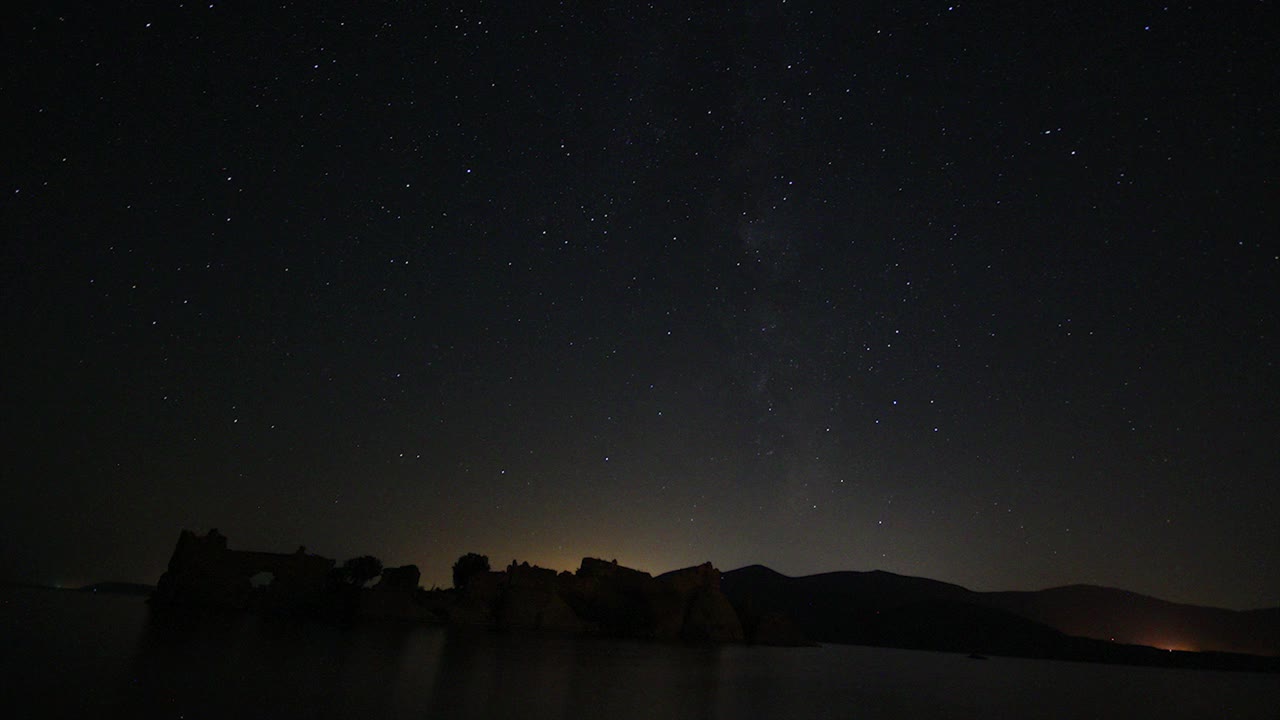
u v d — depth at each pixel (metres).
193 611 47.81
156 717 12.64
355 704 15.25
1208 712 26.47
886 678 34.28
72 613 38.25
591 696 19.36
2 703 13.12
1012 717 21.53
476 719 14.34
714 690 23.28
